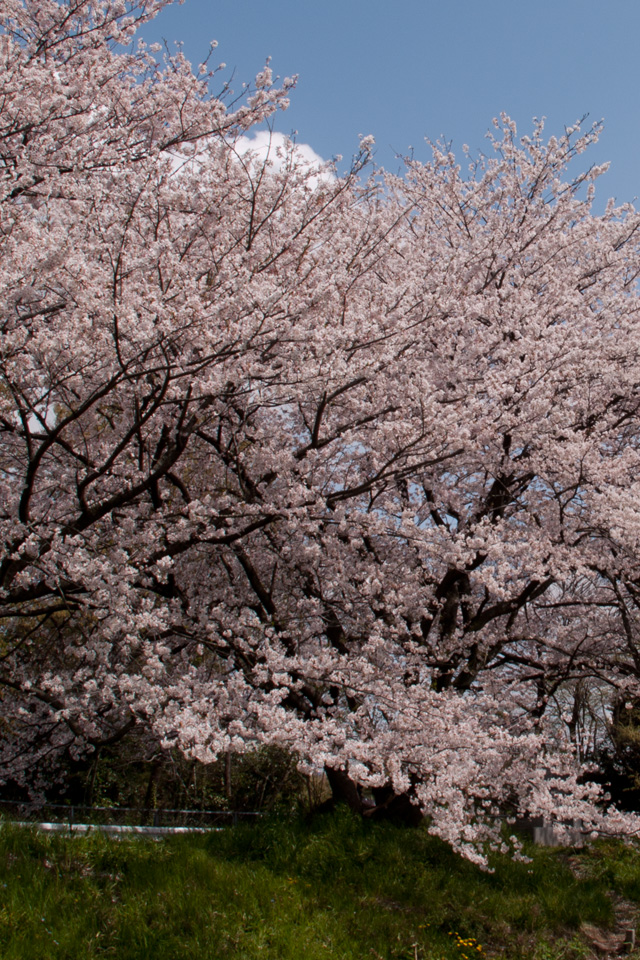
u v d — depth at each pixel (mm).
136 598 6867
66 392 7348
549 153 10688
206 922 5156
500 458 8484
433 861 7621
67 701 6500
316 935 5504
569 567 8070
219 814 9641
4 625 10086
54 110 7465
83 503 6453
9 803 7777
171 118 8508
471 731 6523
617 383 9055
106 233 6449
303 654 8273
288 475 7613
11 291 5840
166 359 6156
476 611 10055
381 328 7625
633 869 8531
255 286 6535
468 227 10789
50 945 4418
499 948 6414
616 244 11219
